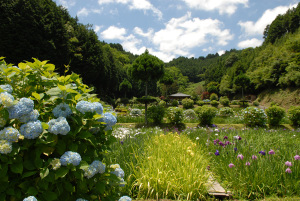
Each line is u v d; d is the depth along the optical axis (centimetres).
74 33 2405
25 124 148
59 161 152
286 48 3144
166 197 274
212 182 322
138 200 267
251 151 402
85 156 180
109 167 210
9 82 183
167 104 3538
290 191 292
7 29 1512
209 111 1016
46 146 158
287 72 2720
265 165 325
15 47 1552
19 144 155
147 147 416
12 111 143
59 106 175
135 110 1510
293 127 975
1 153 140
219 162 402
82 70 2361
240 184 302
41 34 1739
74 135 170
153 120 1108
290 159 350
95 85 2792
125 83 3862
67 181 162
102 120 195
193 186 285
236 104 3316
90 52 2442
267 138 546
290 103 2412
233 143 448
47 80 198
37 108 181
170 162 338
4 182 144
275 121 995
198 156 384
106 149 207
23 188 148
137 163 329
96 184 180
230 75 4762
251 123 993
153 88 5059
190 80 9950
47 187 147
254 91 3672
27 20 1603
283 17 5338
